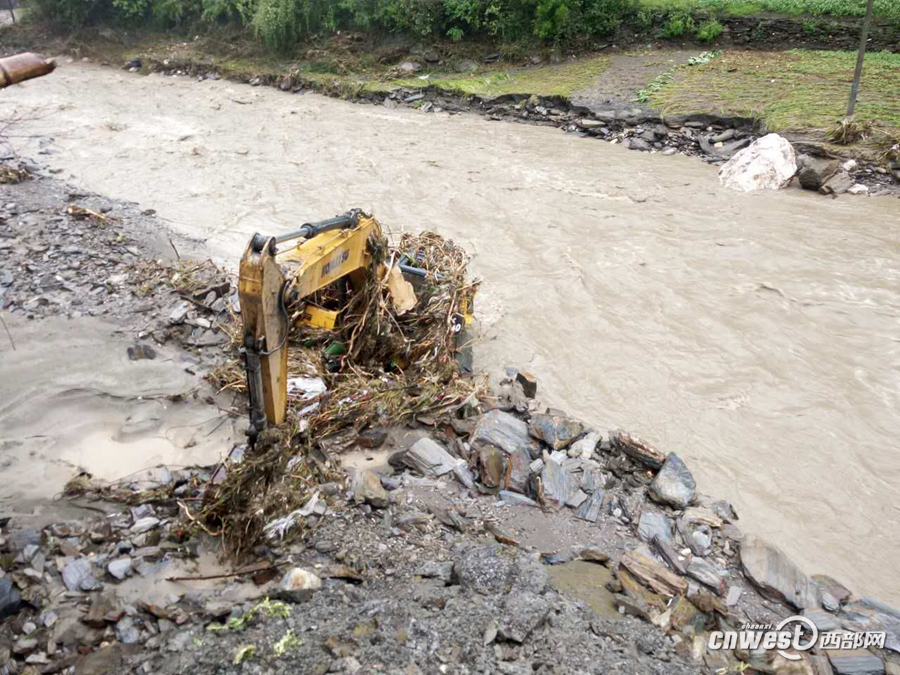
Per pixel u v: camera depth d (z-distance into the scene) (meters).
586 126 17.95
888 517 6.42
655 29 22.08
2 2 33.34
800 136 15.19
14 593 4.61
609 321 9.52
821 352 8.90
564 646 4.41
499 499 6.06
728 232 12.20
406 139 17.66
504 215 12.88
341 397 6.76
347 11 24.75
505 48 22.70
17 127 17.56
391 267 7.42
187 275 9.55
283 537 5.17
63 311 8.52
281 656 4.21
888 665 4.75
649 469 6.62
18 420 6.50
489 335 9.12
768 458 7.11
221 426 6.69
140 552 5.05
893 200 13.44
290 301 5.41
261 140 17.41
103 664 4.20
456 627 4.42
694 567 5.43
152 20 28.58
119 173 14.63
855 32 19.98
